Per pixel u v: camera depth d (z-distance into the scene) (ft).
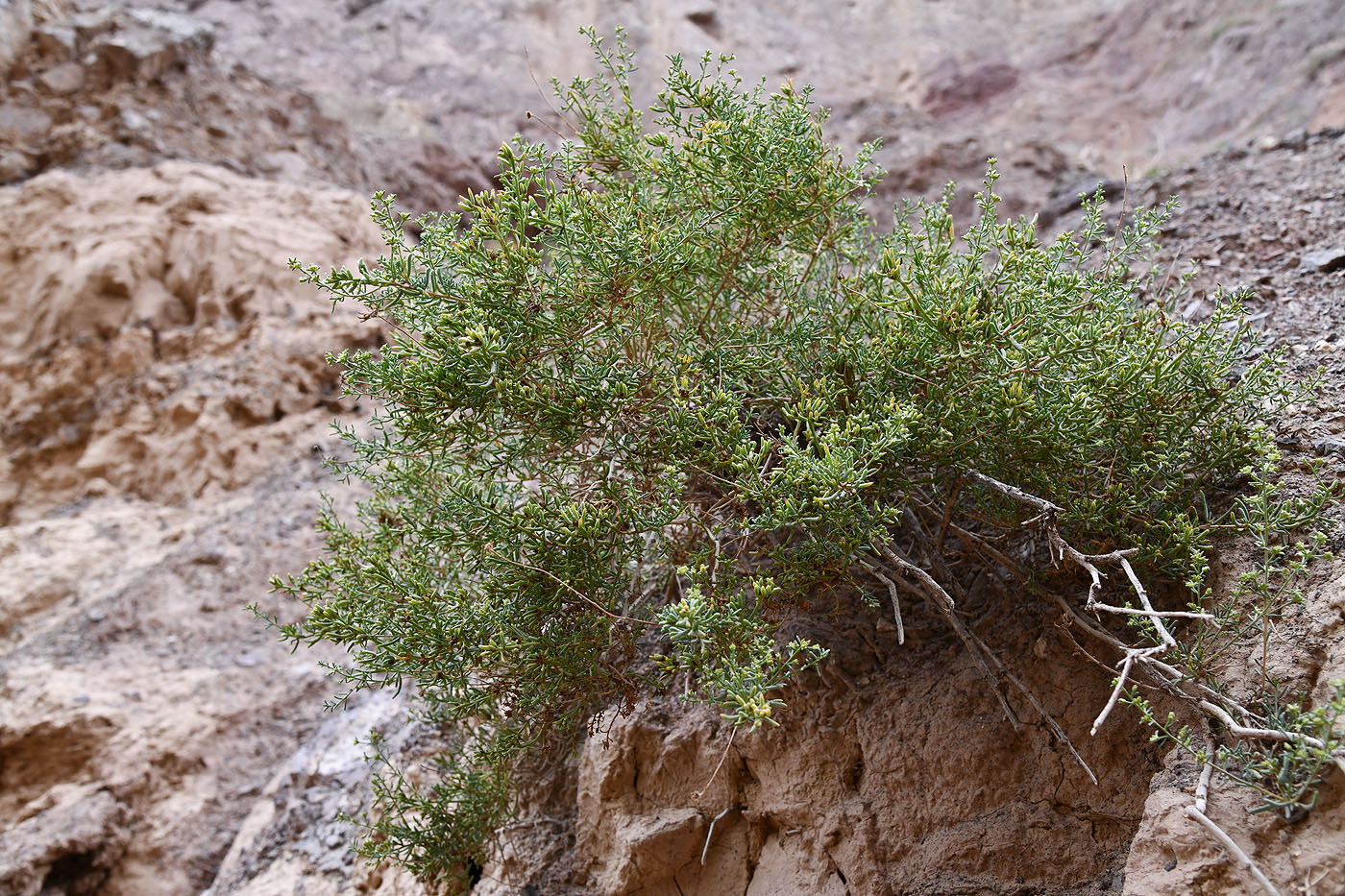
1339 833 5.12
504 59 46.21
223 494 22.80
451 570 7.93
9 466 24.48
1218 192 14.65
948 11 51.11
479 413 6.36
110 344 25.75
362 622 6.75
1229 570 6.52
